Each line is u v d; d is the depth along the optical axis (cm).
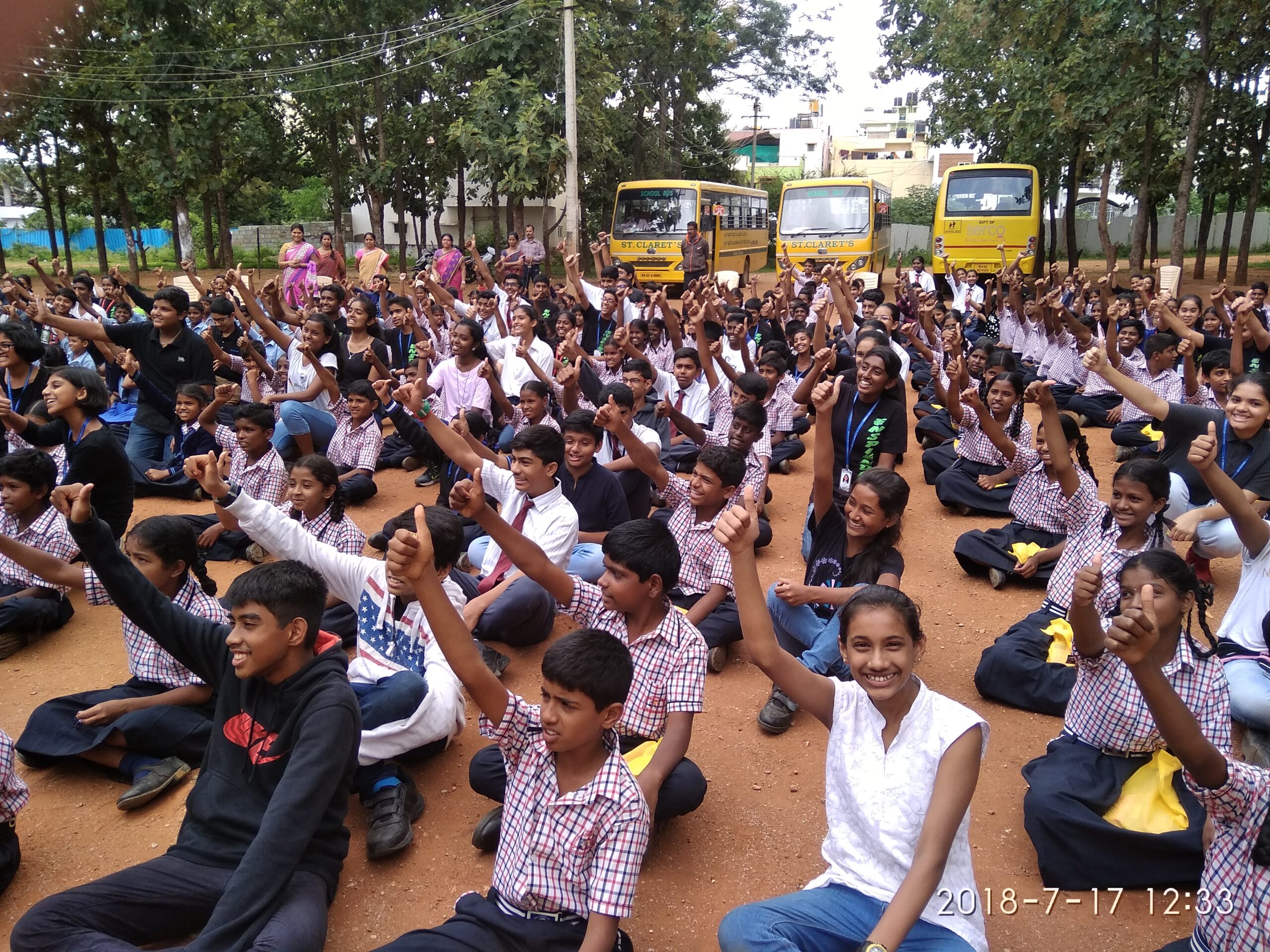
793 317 1179
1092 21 1593
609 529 557
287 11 2358
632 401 622
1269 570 395
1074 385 1023
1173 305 1013
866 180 2377
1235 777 242
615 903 250
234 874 272
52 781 402
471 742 434
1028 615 491
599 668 251
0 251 2144
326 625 481
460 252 1500
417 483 810
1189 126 1602
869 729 268
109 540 318
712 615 487
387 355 864
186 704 398
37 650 523
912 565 639
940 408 934
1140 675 231
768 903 265
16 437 698
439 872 343
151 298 969
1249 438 529
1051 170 2397
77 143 2189
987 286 1864
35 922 269
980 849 355
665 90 3100
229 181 2714
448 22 2362
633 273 1291
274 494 627
